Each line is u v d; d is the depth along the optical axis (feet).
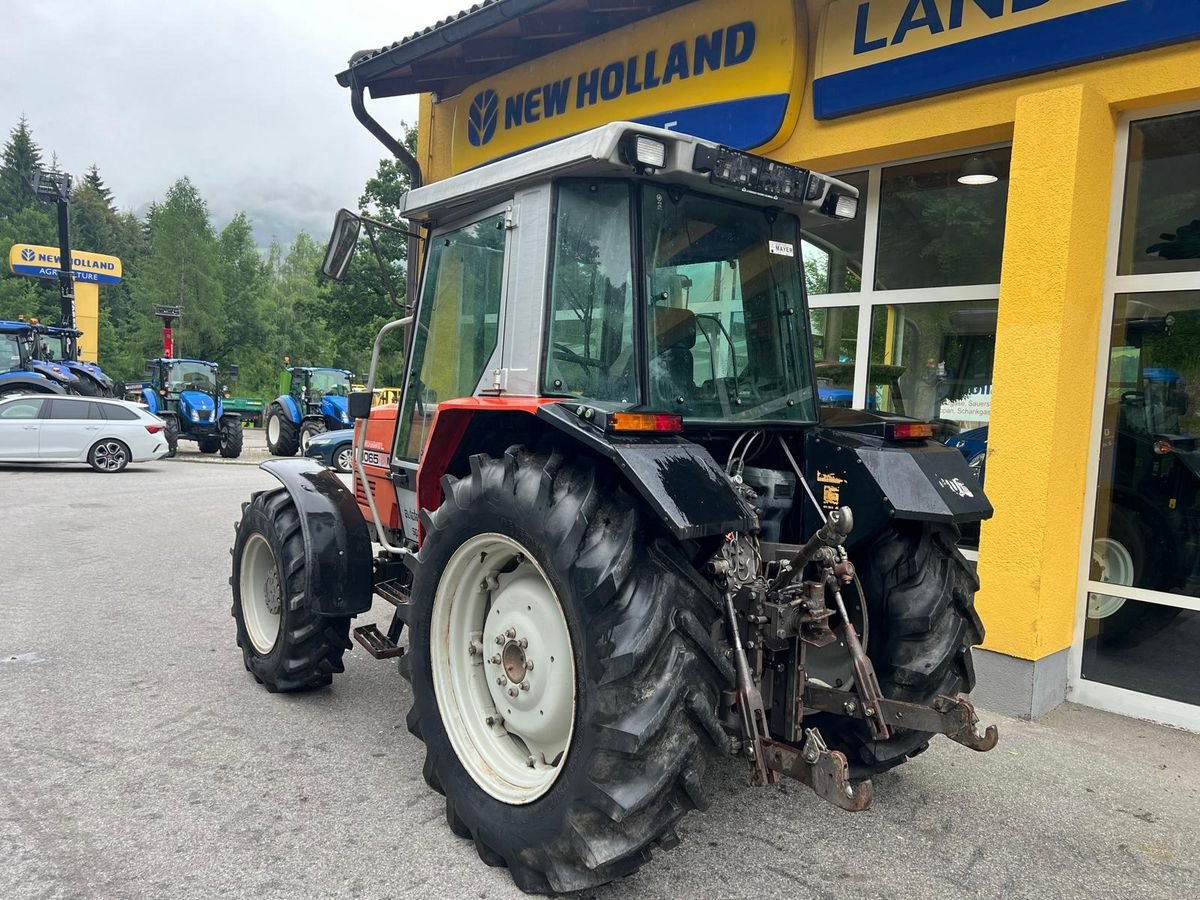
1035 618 13.05
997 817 9.91
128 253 240.73
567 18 19.85
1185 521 13.23
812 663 10.00
